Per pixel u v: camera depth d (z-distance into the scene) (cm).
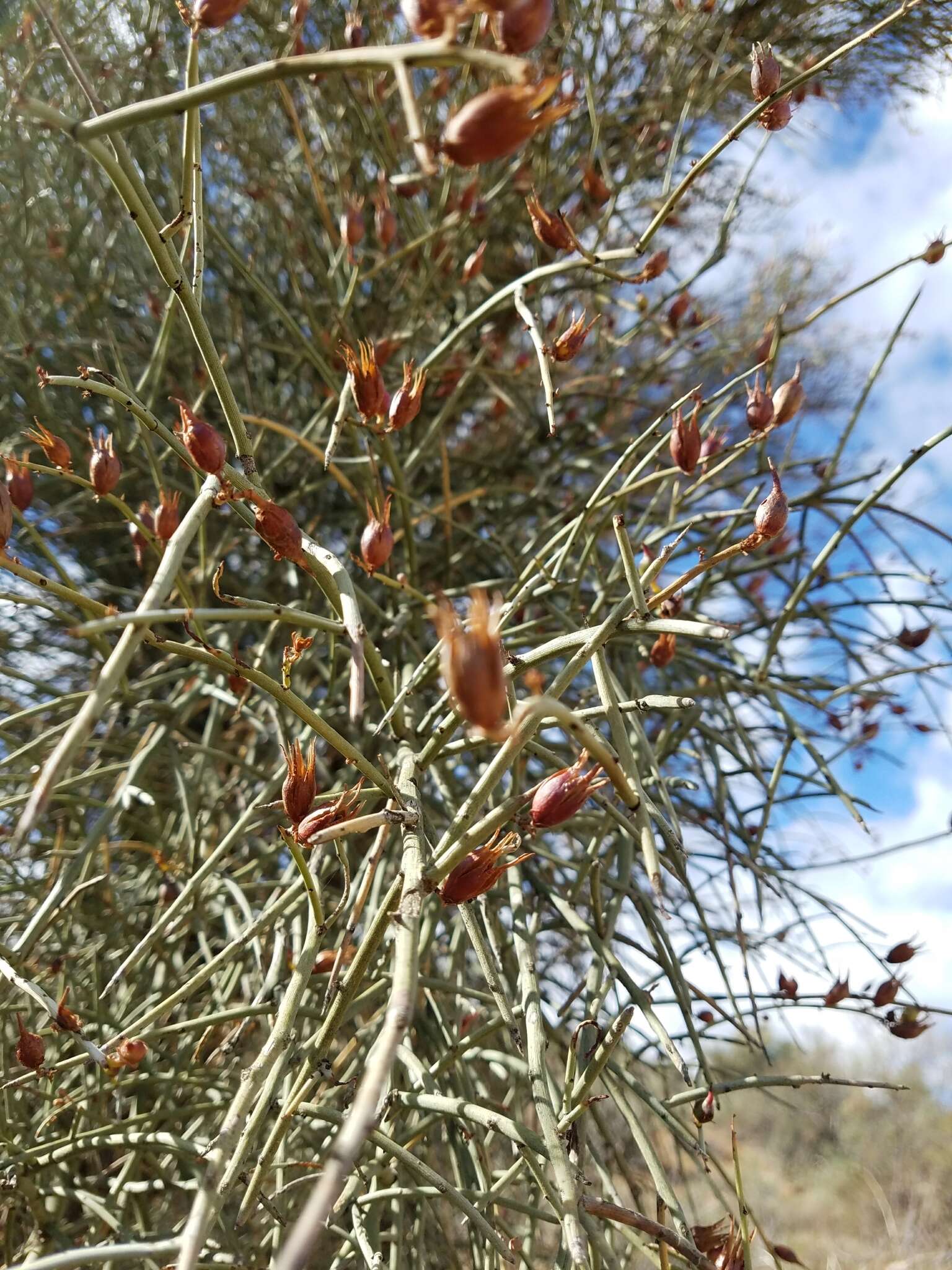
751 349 61
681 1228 25
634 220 70
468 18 15
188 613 17
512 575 51
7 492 20
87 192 62
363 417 28
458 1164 34
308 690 53
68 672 62
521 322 65
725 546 46
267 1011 29
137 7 59
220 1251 31
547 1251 43
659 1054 47
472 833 17
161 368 46
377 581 56
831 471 46
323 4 60
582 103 62
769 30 56
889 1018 35
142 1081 35
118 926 42
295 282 55
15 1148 31
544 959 54
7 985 38
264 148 63
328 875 42
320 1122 36
